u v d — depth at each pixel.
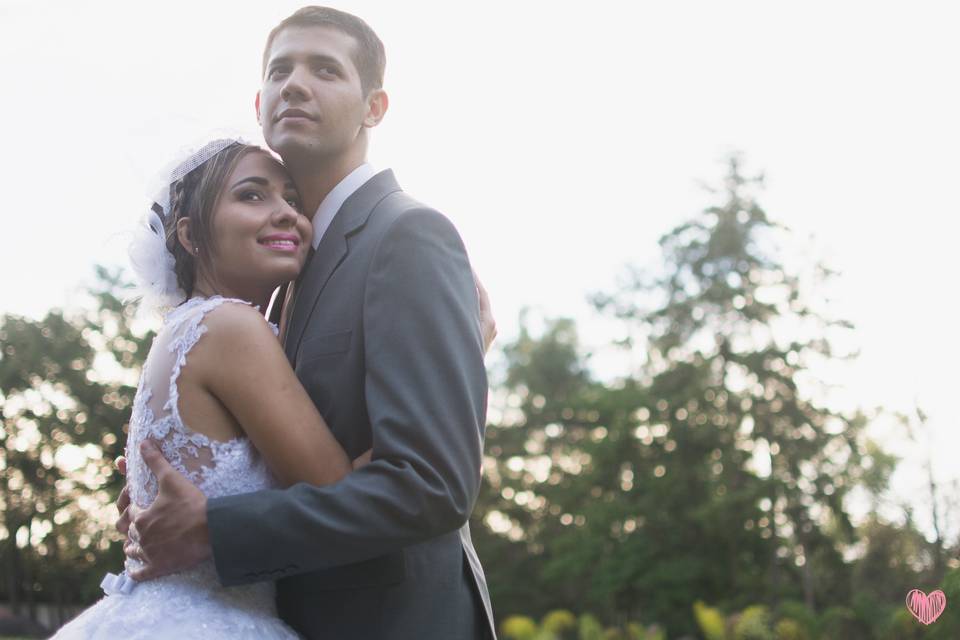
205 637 2.15
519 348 45.59
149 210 2.59
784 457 30.34
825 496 28.97
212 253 2.49
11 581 30.81
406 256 2.25
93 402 31.86
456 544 2.37
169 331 2.33
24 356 31.08
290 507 2.04
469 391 2.16
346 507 2.02
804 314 31.52
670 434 31.84
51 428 31.30
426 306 2.19
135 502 2.37
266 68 2.65
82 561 31.36
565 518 38.78
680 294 33.41
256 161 2.51
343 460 2.21
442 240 2.29
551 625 27.16
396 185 2.60
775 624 20.47
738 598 29.09
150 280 2.57
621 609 31.86
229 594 2.26
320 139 2.51
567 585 37.78
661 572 29.55
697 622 29.25
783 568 30.30
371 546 2.04
